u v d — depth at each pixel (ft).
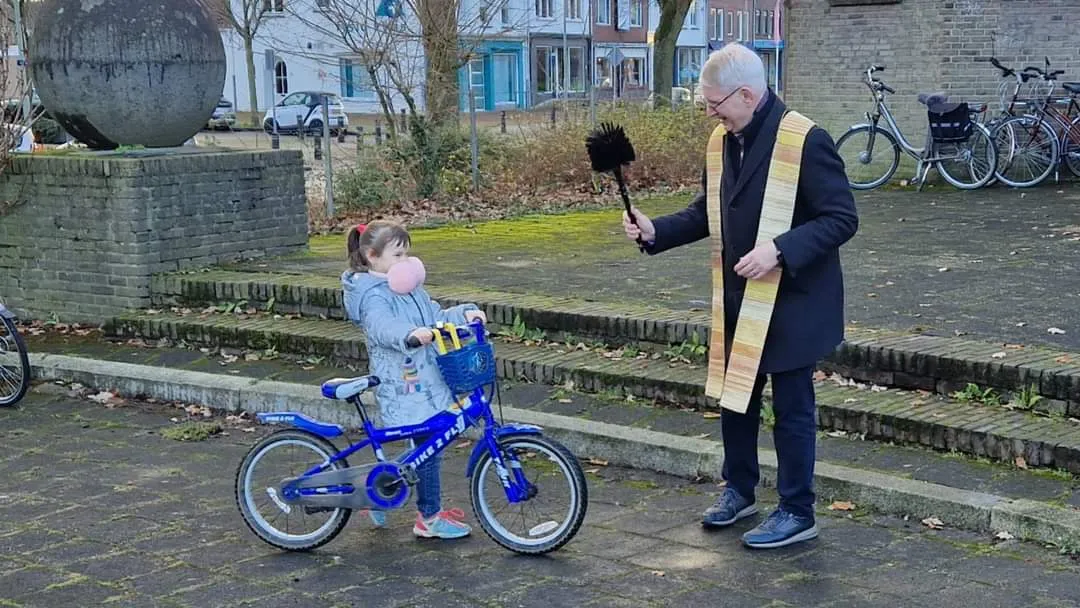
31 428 23.59
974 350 20.58
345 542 17.03
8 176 32.48
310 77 164.45
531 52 178.29
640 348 24.08
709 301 26.43
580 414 21.83
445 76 56.03
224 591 15.31
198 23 32.76
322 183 54.34
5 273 33.12
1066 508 16.08
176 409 24.81
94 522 17.97
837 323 16.06
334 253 35.24
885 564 15.44
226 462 21.04
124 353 28.86
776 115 15.85
